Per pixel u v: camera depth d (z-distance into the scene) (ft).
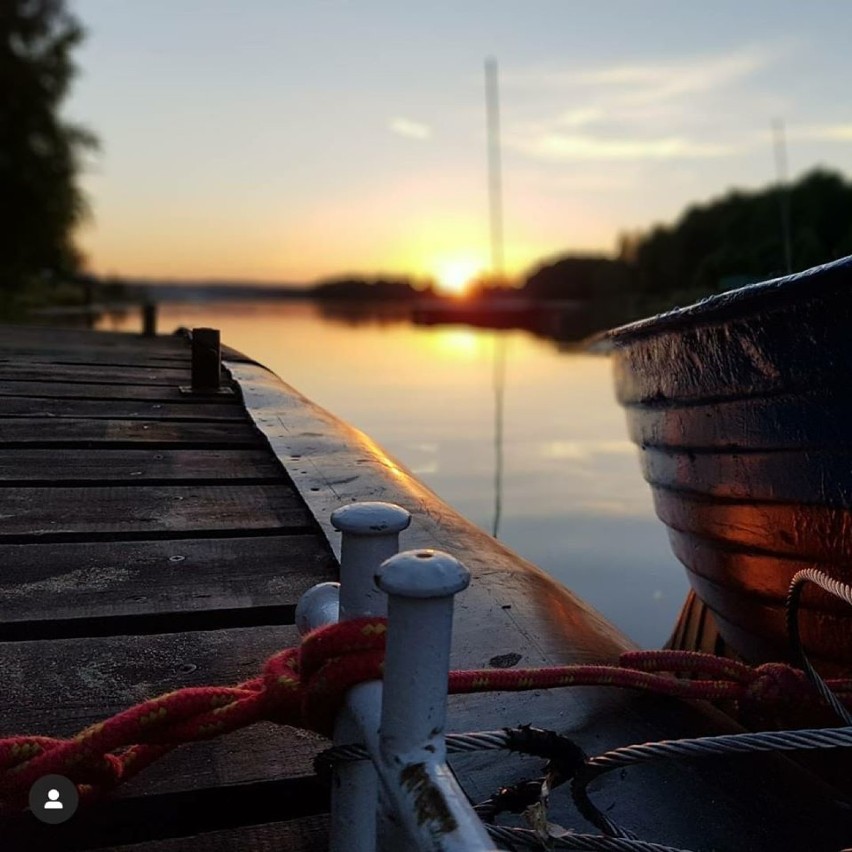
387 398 28.73
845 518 5.05
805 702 4.41
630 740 4.26
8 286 62.69
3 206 64.28
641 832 3.69
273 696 3.03
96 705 4.28
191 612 5.34
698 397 6.20
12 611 5.25
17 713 4.17
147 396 13.56
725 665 4.50
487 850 1.97
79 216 67.87
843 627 5.44
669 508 7.47
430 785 2.20
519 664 4.76
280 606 5.45
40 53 64.75
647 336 6.88
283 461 9.14
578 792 3.25
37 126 64.69
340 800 2.95
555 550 12.53
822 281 4.55
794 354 5.02
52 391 13.64
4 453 9.41
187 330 23.94
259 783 3.76
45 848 3.58
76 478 8.41
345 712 2.86
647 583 11.17
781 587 5.87
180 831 3.75
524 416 24.88
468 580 2.37
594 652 5.01
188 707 3.04
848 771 5.45
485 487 16.28
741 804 3.91
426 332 79.87
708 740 3.09
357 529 2.82
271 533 7.06
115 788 3.48
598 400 28.27
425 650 2.33
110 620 5.21
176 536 6.88
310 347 54.39
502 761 4.06
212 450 10.01
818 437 5.06
